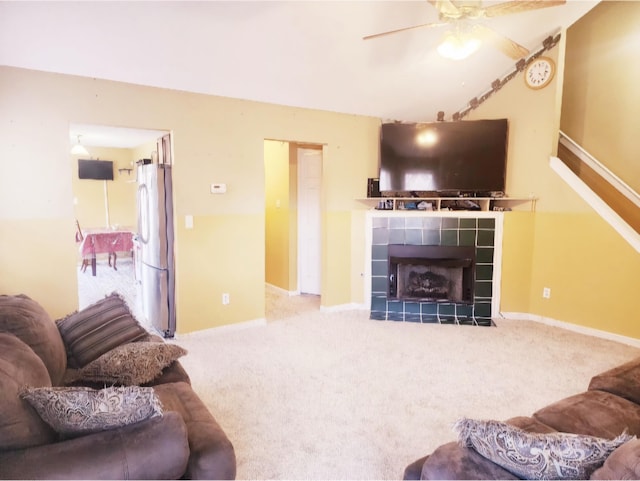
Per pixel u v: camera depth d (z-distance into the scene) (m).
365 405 2.64
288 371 3.13
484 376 3.06
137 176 4.27
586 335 3.97
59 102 3.05
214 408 2.59
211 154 3.79
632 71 4.03
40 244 3.06
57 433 1.37
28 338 1.85
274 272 5.83
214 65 3.34
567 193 4.09
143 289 4.33
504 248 4.42
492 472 1.23
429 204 4.58
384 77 4.00
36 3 2.48
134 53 3.04
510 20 3.63
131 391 1.37
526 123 4.34
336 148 4.54
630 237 3.68
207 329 3.94
